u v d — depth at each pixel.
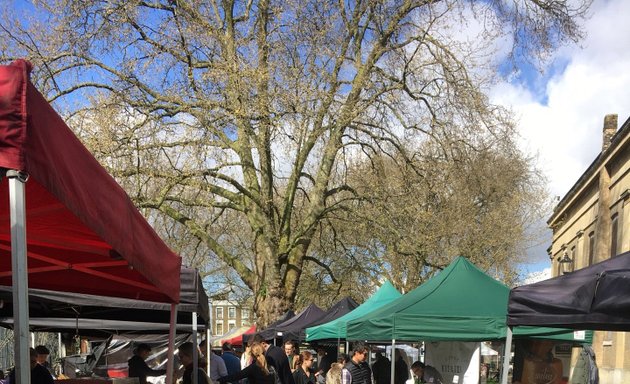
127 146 15.86
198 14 17.64
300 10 17.52
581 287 4.64
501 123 19.42
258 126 17.12
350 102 18.53
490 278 9.18
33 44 16.70
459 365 9.24
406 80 19.67
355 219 21.50
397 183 20.78
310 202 22.19
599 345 20.09
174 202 19.98
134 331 12.98
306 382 11.49
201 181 16.84
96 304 6.70
